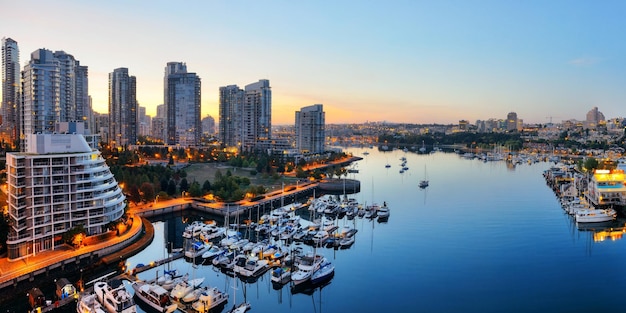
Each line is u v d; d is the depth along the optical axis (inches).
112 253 5364.2
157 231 6894.7
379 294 4431.6
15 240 4739.2
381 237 6417.3
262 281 4785.9
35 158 4975.4
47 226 5113.2
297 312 4047.7
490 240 6205.7
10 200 5093.5
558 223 7160.4
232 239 6048.2
